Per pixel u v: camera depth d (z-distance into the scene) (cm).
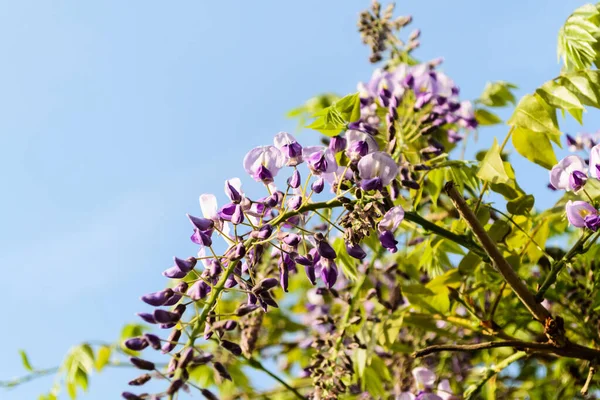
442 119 112
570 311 109
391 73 113
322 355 105
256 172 92
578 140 110
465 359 119
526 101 99
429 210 120
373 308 116
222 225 92
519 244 106
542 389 118
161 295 88
